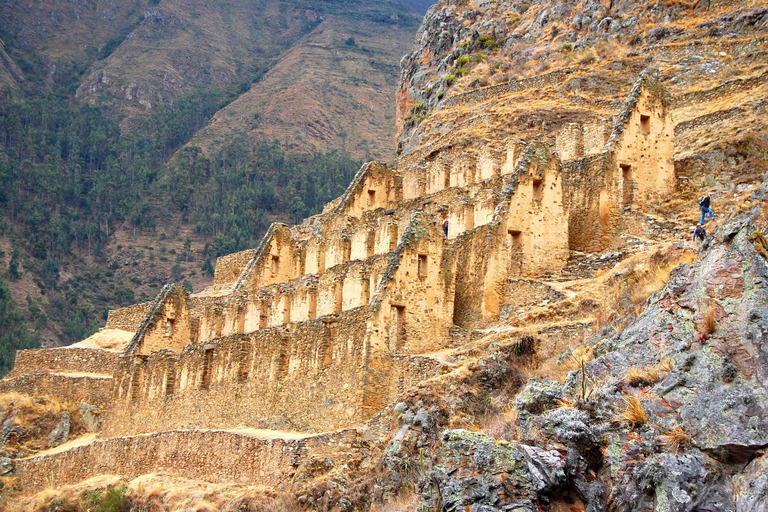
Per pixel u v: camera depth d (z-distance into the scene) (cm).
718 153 6247
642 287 4272
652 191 5991
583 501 3150
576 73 9000
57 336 16800
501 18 11044
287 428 5422
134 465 6009
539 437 3312
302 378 5456
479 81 10125
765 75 7206
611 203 5772
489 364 4338
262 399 5728
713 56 8288
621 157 5878
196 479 5378
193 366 6444
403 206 6919
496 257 5369
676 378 3198
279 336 5722
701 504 2939
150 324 7500
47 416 7506
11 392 8031
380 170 8362
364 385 4938
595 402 3350
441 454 3384
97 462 6381
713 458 3012
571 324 4344
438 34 11600
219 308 7238
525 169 5547
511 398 4131
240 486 4947
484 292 5316
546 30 10388
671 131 6150
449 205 6081
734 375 3091
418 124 10538
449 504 3198
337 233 6988
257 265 7594
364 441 4553
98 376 7900
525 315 4872
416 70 11812
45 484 6794
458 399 4231
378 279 5738
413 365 4878
